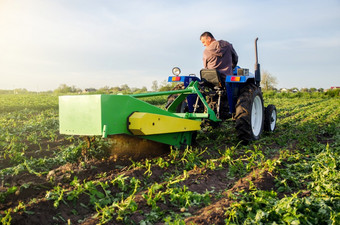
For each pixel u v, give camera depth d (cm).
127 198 292
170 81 589
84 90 5838
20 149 544
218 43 557
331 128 748
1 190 321
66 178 347
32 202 277
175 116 442
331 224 254
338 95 3356
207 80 566
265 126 675
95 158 417
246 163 438
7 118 1132
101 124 328
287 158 466
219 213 264
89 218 267
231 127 774
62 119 365
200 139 602
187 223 251
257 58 640
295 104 1927
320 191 322
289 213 257
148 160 414
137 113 371
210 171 393
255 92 569
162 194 300
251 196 306
